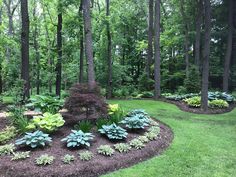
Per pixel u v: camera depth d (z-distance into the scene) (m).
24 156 5.42
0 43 16.69
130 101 15.29
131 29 27.34
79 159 5.48
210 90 21.33
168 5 26.08
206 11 12.38
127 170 5.38
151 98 16.86
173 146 6.91
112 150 5.90
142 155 6.08
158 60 16.75
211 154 6.36
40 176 4.92
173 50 25.97
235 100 15.12
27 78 11.05
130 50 28.16
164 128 8.55
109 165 5.45
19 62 19.80
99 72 20.59
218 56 23.58
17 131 6.79
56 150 5.81
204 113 12.09
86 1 10.12
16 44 17.91
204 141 7.41
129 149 6.14
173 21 23.56
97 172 5.23
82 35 15.50
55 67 18.95
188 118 10.71
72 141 5.96
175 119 10.34
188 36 22.67
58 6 15.16
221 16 22.05
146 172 5.29
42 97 8.87
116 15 19.11
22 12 11.01
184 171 5.37
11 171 5.02
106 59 20.48
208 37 12.47
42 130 6.74
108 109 7.84
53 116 6.95
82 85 7.68
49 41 22.19
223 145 7.09
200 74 20.36
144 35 27.75
